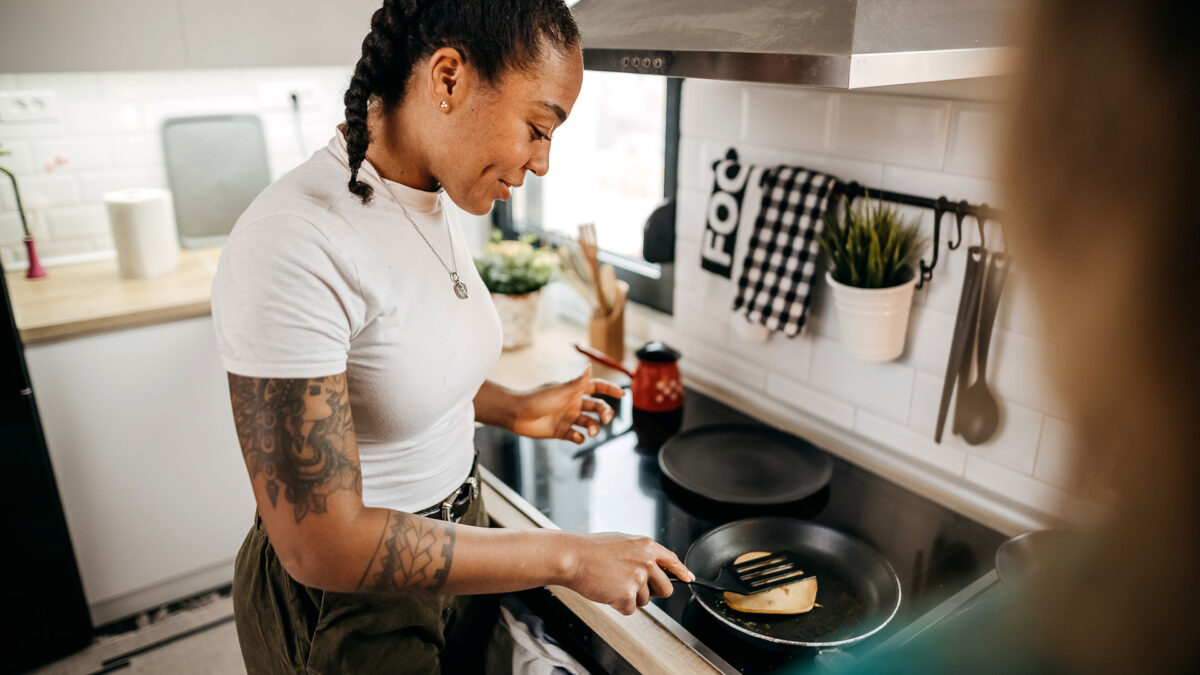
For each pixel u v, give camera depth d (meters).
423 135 0.90
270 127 2.64
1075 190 0.18
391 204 0.95
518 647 1.26
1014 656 0.27
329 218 0.89
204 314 2.09
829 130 1.48
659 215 1.86
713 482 1.45
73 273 2.29
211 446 2.18
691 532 1.31
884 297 1.36
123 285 2.18
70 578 2.03
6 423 1.84
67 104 2.30
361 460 1.03
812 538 1.26
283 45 2.22
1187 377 0.18
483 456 1.54
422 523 0.87
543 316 2.20
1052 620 0.24
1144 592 0.21
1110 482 0.21
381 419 1.00
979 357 1.34
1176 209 0.17
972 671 0.46
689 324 1.90
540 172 0.93
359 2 2.31
